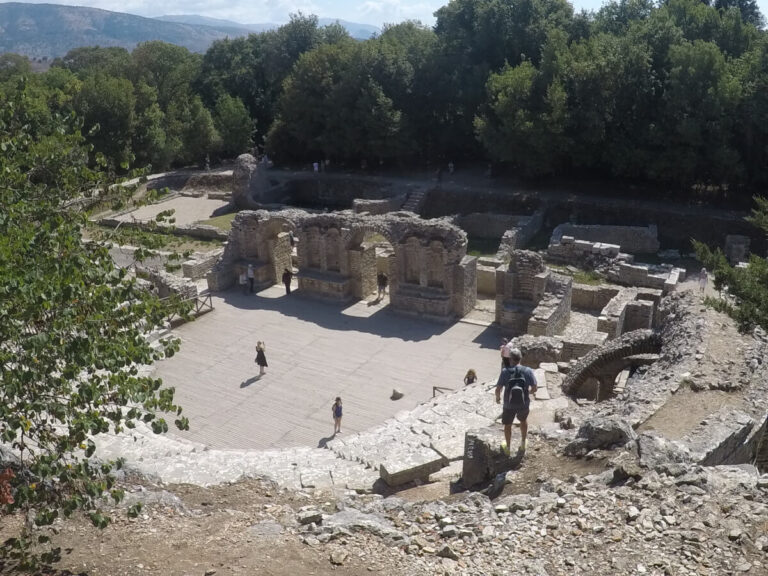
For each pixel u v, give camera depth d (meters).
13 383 10.30
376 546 11.61
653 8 75.75
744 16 81.88
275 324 36.72
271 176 71.81
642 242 51.06
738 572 10.04
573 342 29.06
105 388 11.92
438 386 29.73
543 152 56.78
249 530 12.44
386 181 66.69
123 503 13.96
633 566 10.36
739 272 20.83
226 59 93.69
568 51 58.41
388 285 42.31
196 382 30.44
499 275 35.81
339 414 26.06
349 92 67.81
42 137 14.31
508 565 10.78
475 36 69.62
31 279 10.66
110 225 56.09
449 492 16.88
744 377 18.62
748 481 12.17
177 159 83.81
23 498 11.09
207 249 50.53
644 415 16.91
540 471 15.18
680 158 53.19
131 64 90.94
